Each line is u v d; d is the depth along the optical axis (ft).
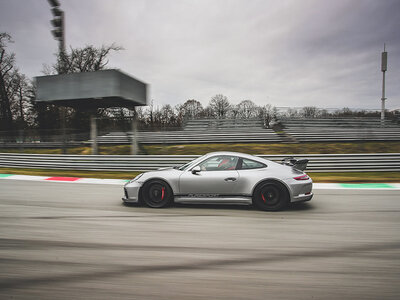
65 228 11.52
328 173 30.50
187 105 174.19
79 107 41.14
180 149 44.57
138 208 15.25
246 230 11.27
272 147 44.04
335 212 14.30
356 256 8.61
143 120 139.54
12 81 111.24
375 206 15.75
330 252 8.95
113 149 46.98
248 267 7.84
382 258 8.46
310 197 14.73
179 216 13.46
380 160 30.22
